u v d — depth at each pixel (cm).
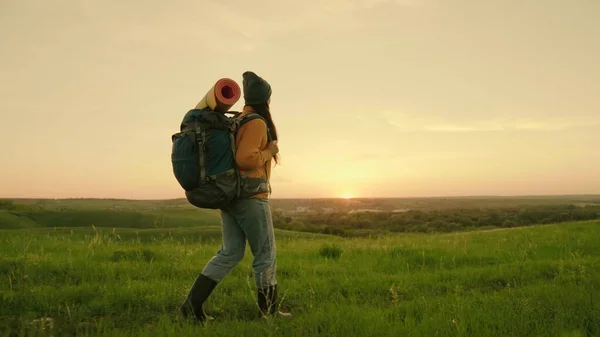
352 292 582
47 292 516
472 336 365
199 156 390
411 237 1755
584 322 399
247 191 411
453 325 388
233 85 402
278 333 369
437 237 1653
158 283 587
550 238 1351
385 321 406
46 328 394
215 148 393
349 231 5528
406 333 373
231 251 434
